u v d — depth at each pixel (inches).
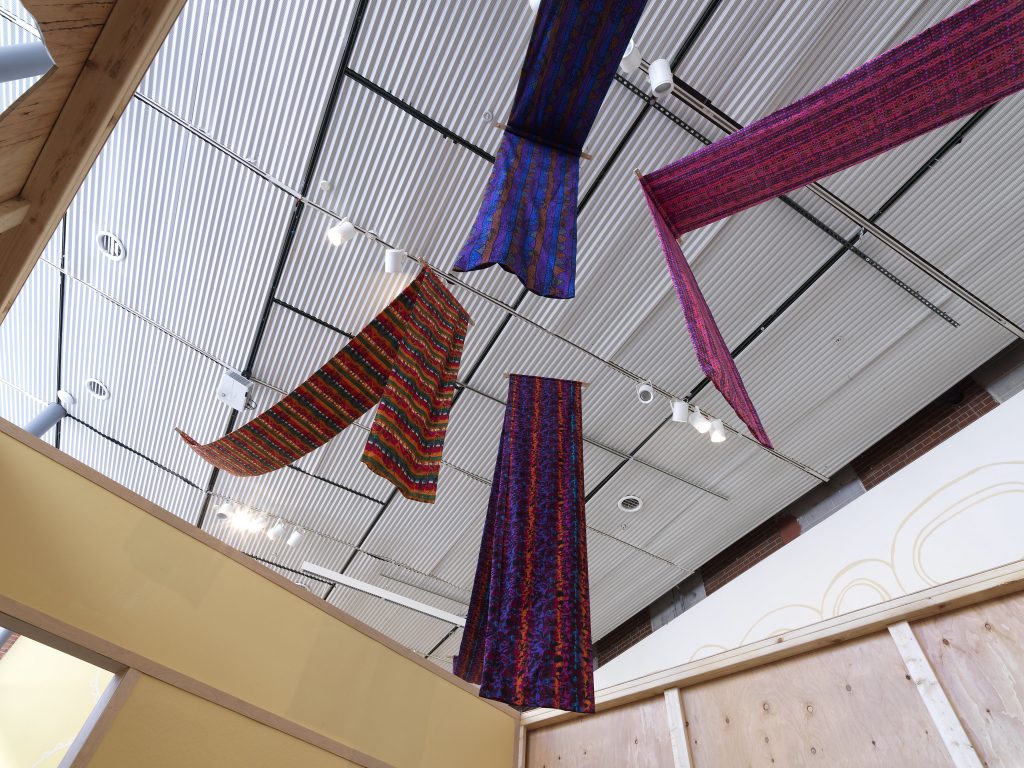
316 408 108.0
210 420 213.0
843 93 77.9
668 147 144.9
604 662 301.4
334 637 112.8
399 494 230.8
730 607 223.8
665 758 95.9
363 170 152.6
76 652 81.9
